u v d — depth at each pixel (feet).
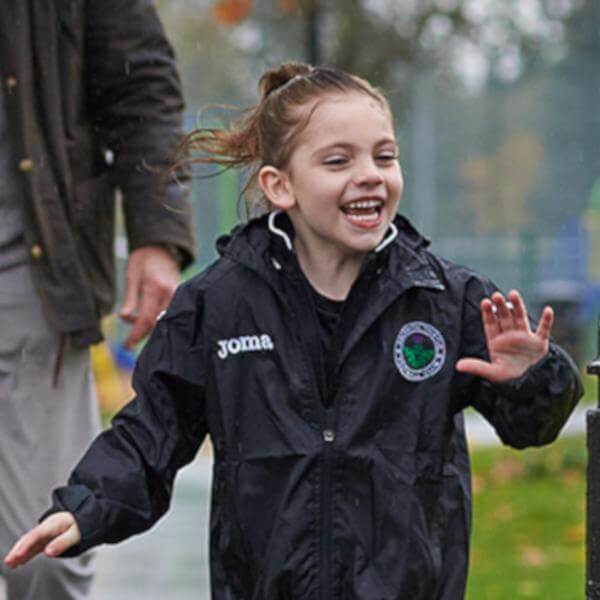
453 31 163.73
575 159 230.27
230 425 34.22
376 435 33.71
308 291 34.19
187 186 48.21
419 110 225.97
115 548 74.33
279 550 33.45
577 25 191.11
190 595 64.03
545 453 101.04
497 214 231.09
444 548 33.91
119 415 34.99
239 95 231.30
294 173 34.78
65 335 45.68
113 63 47.34
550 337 33.45
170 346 34.86
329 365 33.99
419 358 33.91
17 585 45.24
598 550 32.32
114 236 48.42
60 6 45.83
